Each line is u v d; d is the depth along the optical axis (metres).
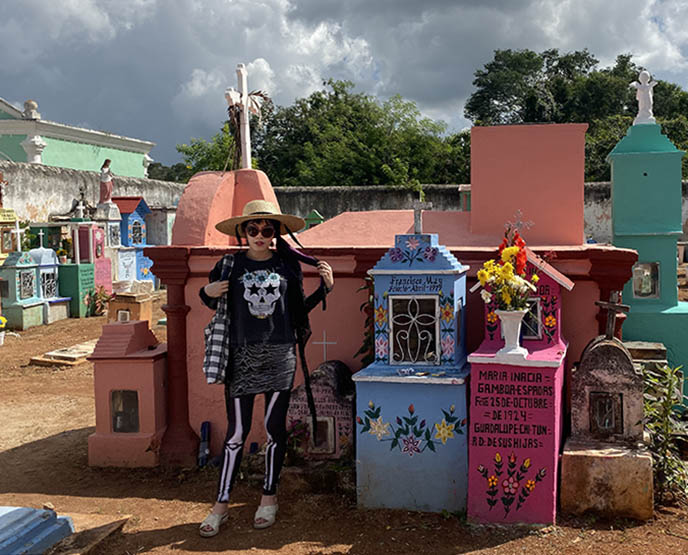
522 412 4.20
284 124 33.91
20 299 14.59
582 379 4.47
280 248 4.64
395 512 4.47
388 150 29.34
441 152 29.91
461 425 4.41
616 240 7.46
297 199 25.19
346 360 5.50
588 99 38.09
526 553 3.84
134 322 5.85
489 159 6.32
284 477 4.88
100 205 18.48
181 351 5.64
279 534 4.22
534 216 6.25
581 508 4.25
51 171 20.75
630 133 7.55
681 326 7.13
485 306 4.77
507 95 40.56
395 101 32.59
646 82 7.66
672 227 7.32
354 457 5.01
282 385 4.46
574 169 6.15
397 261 4.61
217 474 5.35
